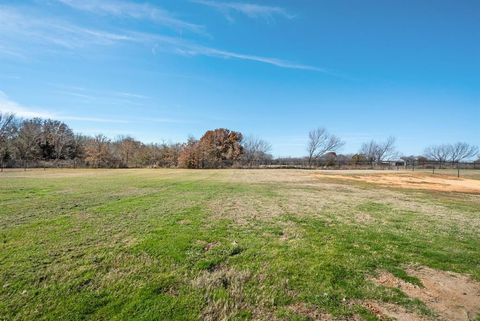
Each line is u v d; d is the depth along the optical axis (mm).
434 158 62812
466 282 4559
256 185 20406
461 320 3486
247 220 8531
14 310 3471
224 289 4133
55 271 4566
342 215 9625
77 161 57250
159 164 60406
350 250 5918
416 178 30719
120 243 6023
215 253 5539
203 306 3674
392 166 53062
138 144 64000
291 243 6309
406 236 7098
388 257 5566
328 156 67125
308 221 8578
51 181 21328
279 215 9414
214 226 7652
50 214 8898
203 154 58094
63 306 3574
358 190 18594
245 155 68312
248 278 4512
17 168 48812
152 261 5062
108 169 49281
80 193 14102
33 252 5398
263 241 6414
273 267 4934
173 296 3889
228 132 67625
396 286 4363
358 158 61906
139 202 11438
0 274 4426
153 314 3455
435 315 3584
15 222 7793
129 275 4484
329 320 3434
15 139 59125
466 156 61781
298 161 61031
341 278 4574
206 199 12641
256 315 3520
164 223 7852
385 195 16016
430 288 4328
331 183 23766
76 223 7738
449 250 6086
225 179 25875
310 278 4543
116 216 8703
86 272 4562
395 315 3562
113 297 3814
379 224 8383
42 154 62562
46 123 68125
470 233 7543
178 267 4832
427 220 9125
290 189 18141
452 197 16203
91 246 5805
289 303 3809
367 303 3840
